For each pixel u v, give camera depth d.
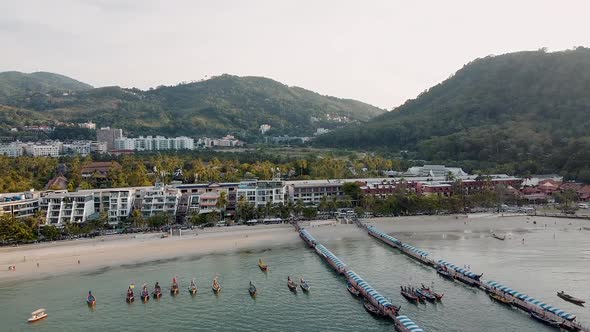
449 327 111.94
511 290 128.38
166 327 115.94
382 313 118.25
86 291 141.00
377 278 148.75
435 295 129.12
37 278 152.88
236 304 129.62
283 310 124.75
